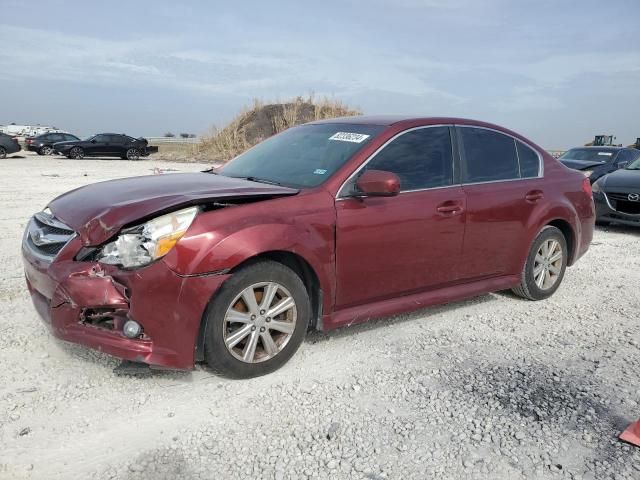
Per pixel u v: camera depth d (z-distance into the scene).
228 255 3.29
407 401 3.38
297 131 4.98
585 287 6.01
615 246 8.36
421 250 4.28
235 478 2.63
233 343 3.45
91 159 28.36
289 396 3.40
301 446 2.89
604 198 9.45
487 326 4.71
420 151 4.42
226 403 3.29
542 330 4.66
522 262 5.11
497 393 3.50
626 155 13.12
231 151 26.20
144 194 3.63
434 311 5.04
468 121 4.88
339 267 3.85
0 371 3.54
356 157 4.07
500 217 4.79
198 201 3.34
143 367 3.38
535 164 5.30
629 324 4.86
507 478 2.68
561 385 3.64
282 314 3.69
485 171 4.82
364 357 3.98
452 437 3.01
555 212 5.24
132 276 3.16
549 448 2.93
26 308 4.64
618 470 2.76
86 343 3.25
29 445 2.82
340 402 3.34
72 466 2.68
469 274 4.72
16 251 6.66
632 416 3.27
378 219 3.99
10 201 10.83
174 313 3.23
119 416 3.11
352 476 2.67
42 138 31.20
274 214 3.57
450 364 3.92
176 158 28.09
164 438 2.93
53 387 3.38
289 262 3.80
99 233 3.23
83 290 3.17
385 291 4.18
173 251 3.21
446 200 4.39
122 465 2.70
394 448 2.90
